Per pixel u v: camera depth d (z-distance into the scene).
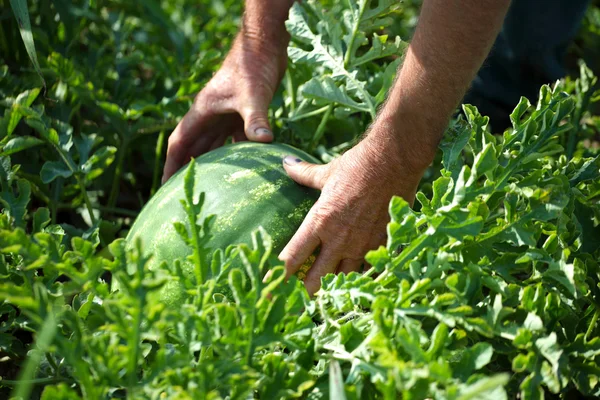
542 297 1.42
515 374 1.43
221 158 1.86
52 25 2.70
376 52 2.07
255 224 1.72
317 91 2.02
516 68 2.85
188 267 1.68
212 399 1.16
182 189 1.79
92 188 2.50
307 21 2.21
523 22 2.69
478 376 1.21
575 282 1.43
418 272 1.38
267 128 2.01
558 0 2.65
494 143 1.66
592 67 3.60
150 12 3.26
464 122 1.79
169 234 1.73
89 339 1.21
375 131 1.59
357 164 1.61
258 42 2.14
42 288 1.22
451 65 1.49
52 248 1.36
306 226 1.64
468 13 1.43
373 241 1.66
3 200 1.62
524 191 1.49
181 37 3.26
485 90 2.92
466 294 1.41
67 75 2.29
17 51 2.63
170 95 2.70
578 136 2.33
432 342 1.25
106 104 2.27
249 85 2.10
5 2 2.52
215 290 1.61
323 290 1.47
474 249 1.49
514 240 1.47
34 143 1.83
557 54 2.93
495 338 1.45
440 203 1.50
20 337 1.98
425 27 1.49
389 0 2.03
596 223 1.75
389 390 1.14
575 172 1.75
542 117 1.64
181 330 1.33
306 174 1.76
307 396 1.35
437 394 1.19
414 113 1.54
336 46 2.08
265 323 1.28
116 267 1.33
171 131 2.61
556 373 1.28
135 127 2.35
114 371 1.22
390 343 1.23
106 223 2.05
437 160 2.31
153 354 1.54
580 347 1.43
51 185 2.25
